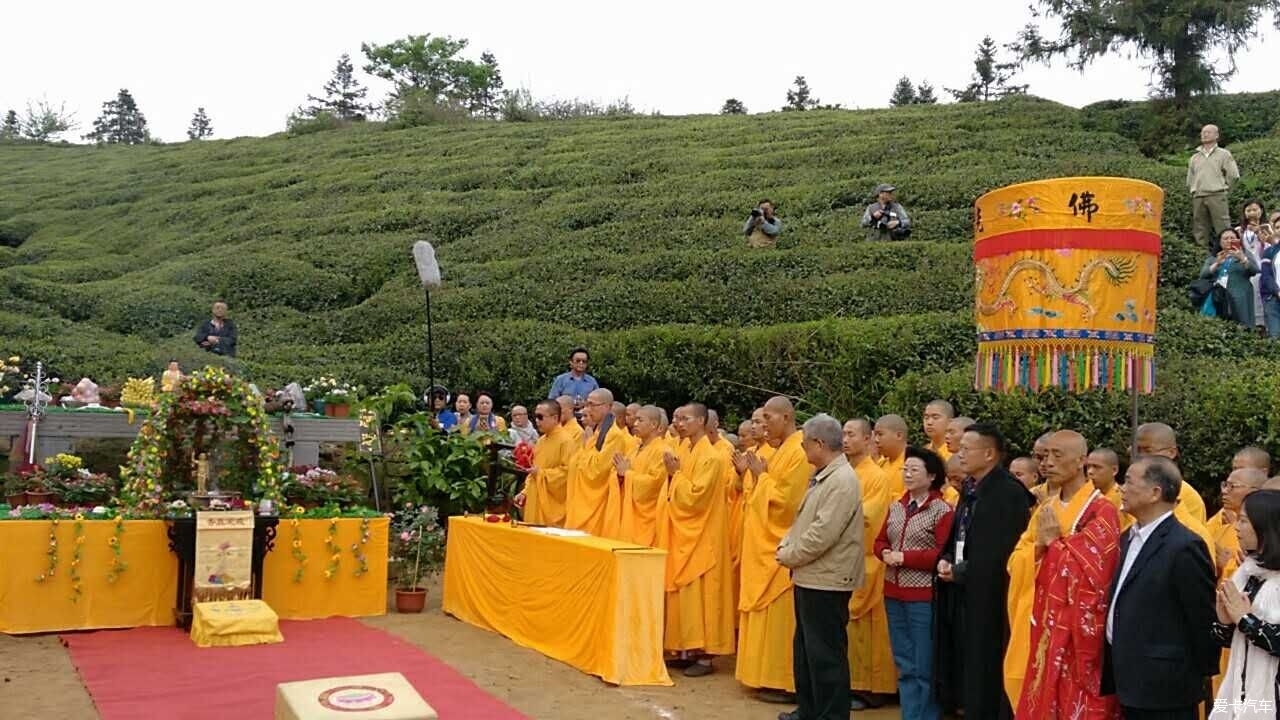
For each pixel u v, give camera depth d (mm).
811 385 13969
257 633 8008
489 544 8906
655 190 26312
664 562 7309
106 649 7723
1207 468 8953
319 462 13016
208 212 33188
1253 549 4316
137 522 8562
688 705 6738
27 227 36781
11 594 8141
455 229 27047
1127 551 4723
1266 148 19844
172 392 9367
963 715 6254
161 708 6207
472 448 11945
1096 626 4750
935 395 10703
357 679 4727
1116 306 5816
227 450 9672
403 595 9609
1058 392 9539
